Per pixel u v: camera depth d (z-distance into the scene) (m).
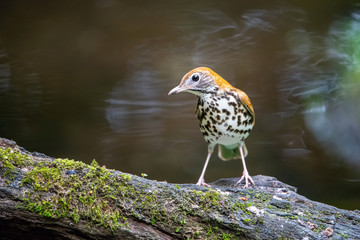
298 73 14.88
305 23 17.31
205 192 5.74
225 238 5.28
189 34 16.84
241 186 7.50
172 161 12.16
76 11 18.64
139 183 5.39
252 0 18.72
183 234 5.21
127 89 14.48
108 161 12.10
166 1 19.20
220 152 9.16
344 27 16.94
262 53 15.78
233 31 16.94
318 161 12.31
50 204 4.97
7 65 15.42
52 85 14.62
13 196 4.90
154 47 16.08
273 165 12.17
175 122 13.38
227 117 7.66
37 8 18.81
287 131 13.24
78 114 13.52
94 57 15.67
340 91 14.03
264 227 5.39
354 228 5.71
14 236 5.11
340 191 11.20
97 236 5.05
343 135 12.88
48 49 16.14
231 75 14.88
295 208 6.11
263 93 14.13
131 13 18.34
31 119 13.28
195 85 7.61
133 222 5.16
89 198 5.11
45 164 5.29
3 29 17.25
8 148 5.40
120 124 13.27
